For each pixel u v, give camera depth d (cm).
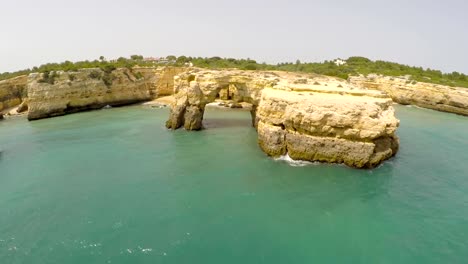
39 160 3559
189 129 4691
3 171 3266
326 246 1998
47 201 2589
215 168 3216
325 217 2305
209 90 4594
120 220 2297
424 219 2288
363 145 3053
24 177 3092
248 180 2914
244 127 4944
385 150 3212
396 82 7588
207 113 6153
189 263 1855
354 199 2556
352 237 2084
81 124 5297
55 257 1912
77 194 2706
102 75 6938
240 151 3728
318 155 3244
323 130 3173
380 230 2156
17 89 6969
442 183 2866
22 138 4509
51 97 6003
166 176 3048
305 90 3659
